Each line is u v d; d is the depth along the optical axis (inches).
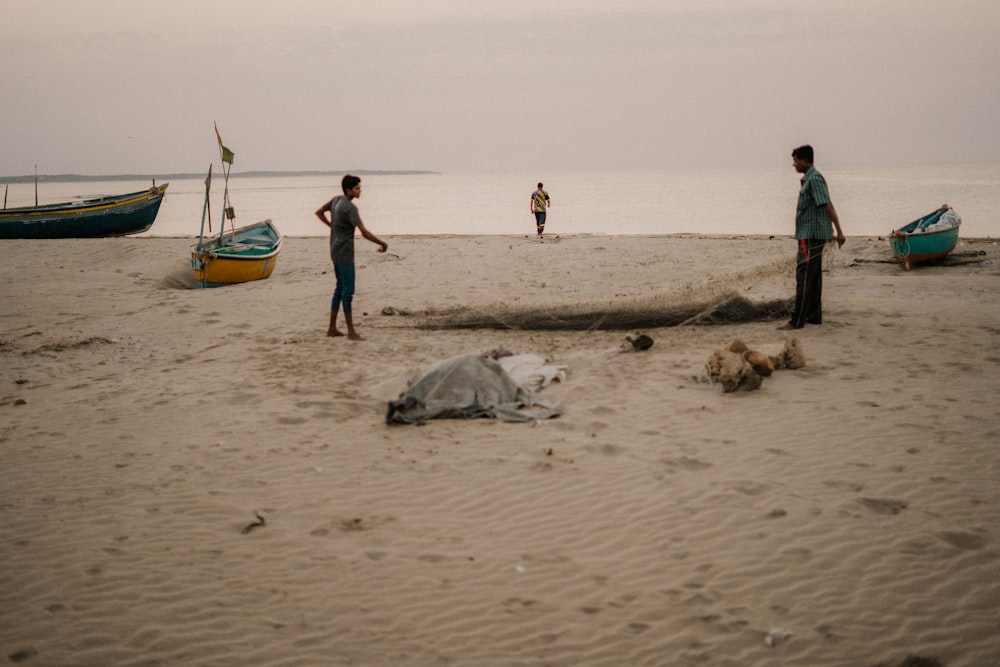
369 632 157.6
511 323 435.8
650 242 919.0
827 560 179.6
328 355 379.9
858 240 864.9
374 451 254.7
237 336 442.9
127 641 153.6
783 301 438.9
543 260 757.3
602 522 203.5
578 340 403.9
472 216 2234.3
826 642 151.6
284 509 213.3
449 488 226.2
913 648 149.1
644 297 466.0
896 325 400.5
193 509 213.2
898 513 199.5
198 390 324.2
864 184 4212.6
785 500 209.3
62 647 151.3
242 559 186.5
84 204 1295.5
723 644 152.1
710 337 395.9
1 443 265.6
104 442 265.0
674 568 179.9
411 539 196.7
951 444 239.8
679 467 234.8
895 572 173.5
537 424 274.8
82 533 199.3
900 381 305.0
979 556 178.1
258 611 164.7
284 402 304.0
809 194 387.2
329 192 6520.7
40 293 618.5
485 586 174.6
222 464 244.4
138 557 187.0
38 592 171.5
